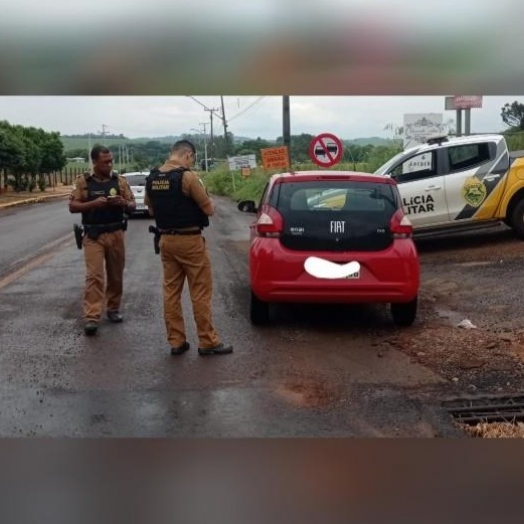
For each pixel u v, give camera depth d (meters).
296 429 4.55
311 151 16.45
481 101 16.42
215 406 4.96
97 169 7.08
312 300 6.62
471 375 5.54
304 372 5.68
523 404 4.95
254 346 6.46
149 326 7.29
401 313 6.94
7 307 8.37
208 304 6.16
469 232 13.27
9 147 42.56
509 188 11.41
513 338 6.47
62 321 7.60
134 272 10.93
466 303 8.04
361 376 5.57
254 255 6.72
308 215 6.61
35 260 12.48
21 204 34.41
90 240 7.07
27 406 4.99
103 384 5.45
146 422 4.68
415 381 5.44
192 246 6.01
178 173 5.94
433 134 16.72
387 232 6.59
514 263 10.14
